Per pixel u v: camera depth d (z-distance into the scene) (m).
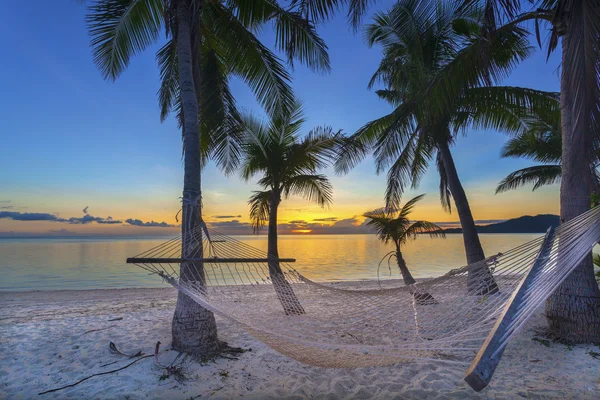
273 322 3.74
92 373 3.85
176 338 4.34
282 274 5.09
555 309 4.73
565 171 4.82
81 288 13.34
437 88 6.09
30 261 24.36
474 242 7.93
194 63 5.29
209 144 6.78
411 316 4.02
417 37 7.41
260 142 7.40
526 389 3.45
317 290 4.97
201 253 4.36
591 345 4.39
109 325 5.82
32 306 8.39
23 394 3.41
